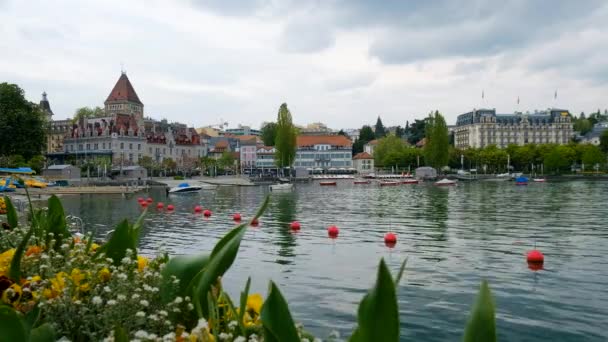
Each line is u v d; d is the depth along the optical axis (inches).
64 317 109.9
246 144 6402.6
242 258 780.6
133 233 148.7
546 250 833.5
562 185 3644.2
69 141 4938.5
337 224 1266.0
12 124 2760.8
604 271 663.1
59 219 188.2
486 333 61.4
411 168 5940.0
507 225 1200.2
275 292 77.0
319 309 496.1
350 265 719.7
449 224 1237.7
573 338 416.2
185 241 1023.0
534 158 5664.4
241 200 2326.5
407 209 1726.1
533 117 7406.5
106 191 2716.5
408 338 418.0
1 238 184.4
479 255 789.2
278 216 1507.1
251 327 103.4
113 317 106.0
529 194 2561.5
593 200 2069.4
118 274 118.1
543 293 553.3
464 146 7854.3
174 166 5007.4
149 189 3292.3
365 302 65.3
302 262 744.3
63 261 150.2
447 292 557.6
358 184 4480.8
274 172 6328.7
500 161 5718.5
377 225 1235.9
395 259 762.2
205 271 106.9
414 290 566.6
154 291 115.3
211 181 4178.2
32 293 117.5
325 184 4232.3
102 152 4611.2
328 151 6510.8
